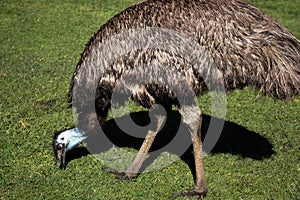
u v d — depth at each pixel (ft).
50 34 24.20
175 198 15.34
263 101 19.38
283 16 28.40
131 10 15.11
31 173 16.02
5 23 25.41
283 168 16.38
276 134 17.76
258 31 14.69
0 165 16.20
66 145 15.92
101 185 15.74
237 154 16.89
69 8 28.37
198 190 15.33
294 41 14.90
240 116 18.62
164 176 16.10
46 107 18.70
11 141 17.06
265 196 15.47
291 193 15.53
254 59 14.58
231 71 14.62
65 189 15.56
